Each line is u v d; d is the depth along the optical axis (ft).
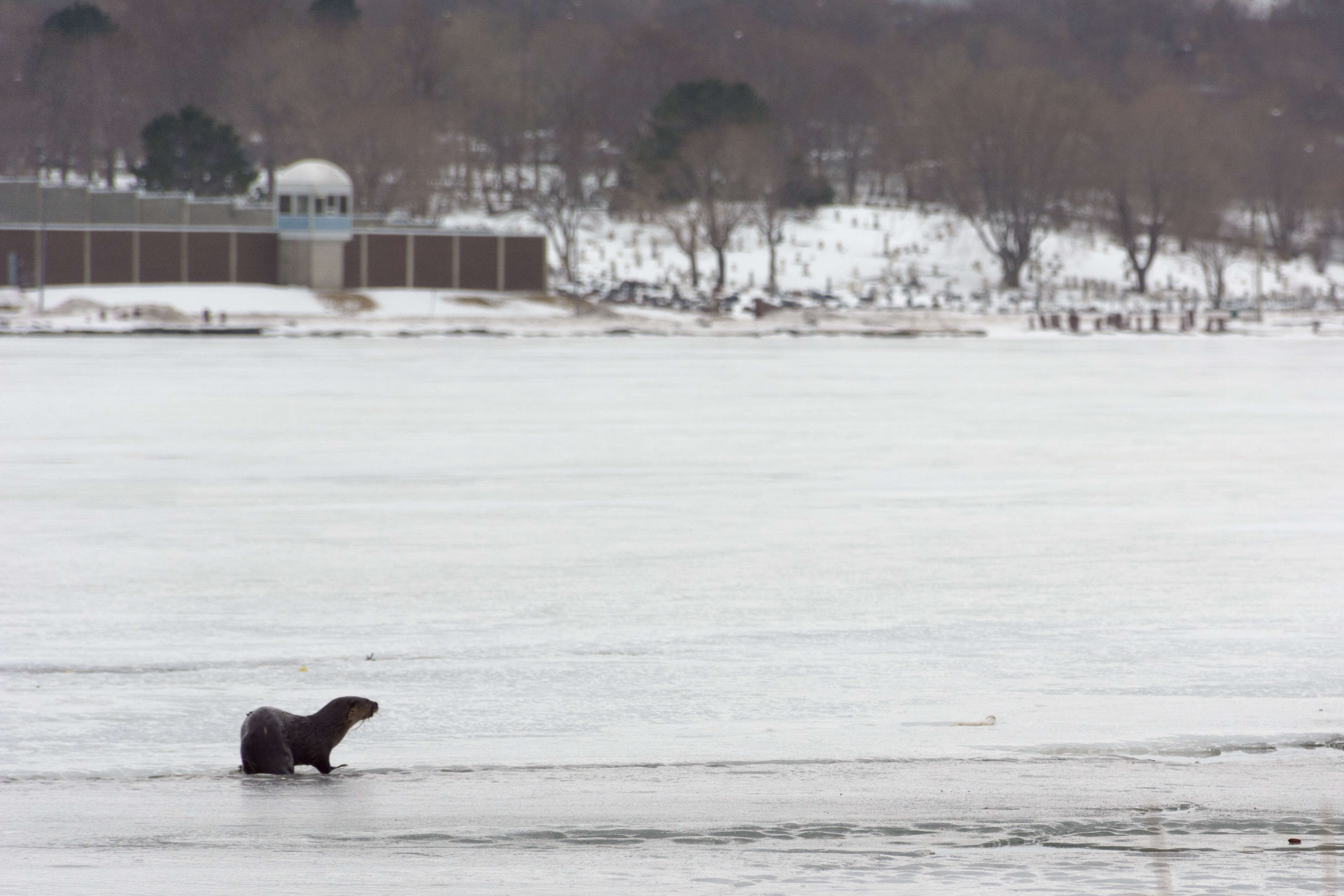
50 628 238.27
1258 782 151.43
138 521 352.69
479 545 320.29
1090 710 186.39
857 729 177.17
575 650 223.30
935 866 123.65
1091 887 117.50
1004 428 590.14
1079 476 443.73
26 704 189.47
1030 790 148.56
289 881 119.96
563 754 165.89
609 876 121.08
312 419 606.14
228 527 344.08
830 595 266.36
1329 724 178.50
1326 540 328.29
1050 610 252.62
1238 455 502.38
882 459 486.38
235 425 582.35
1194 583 277.64
